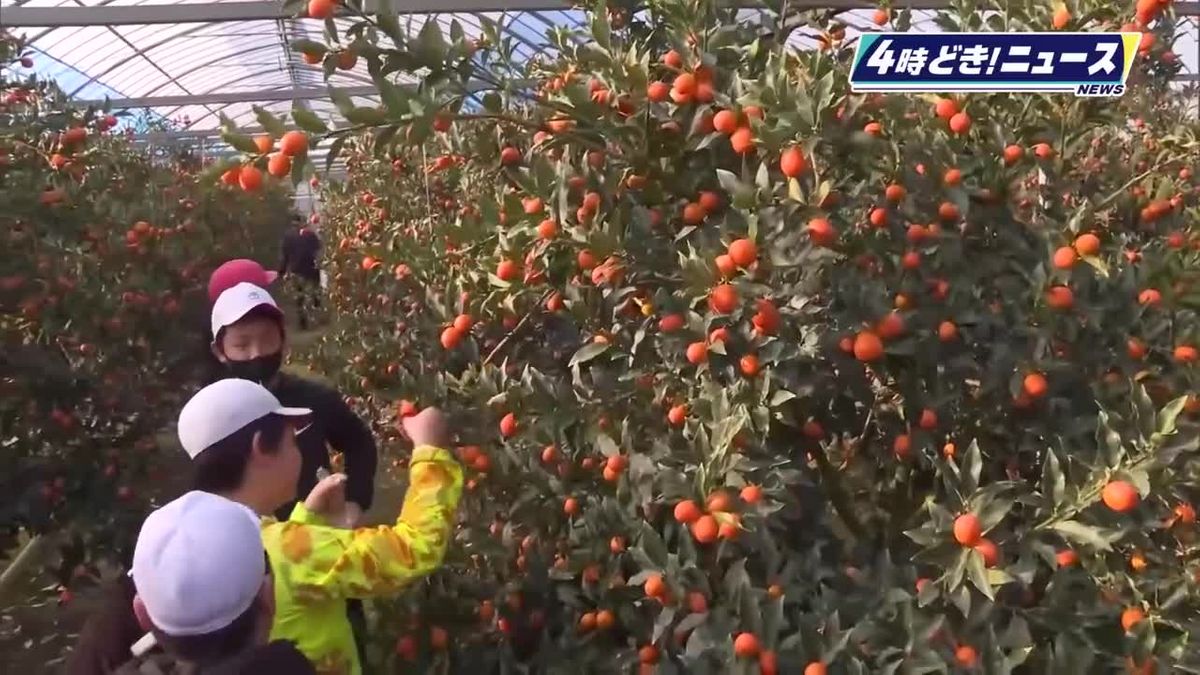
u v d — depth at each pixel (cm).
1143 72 468
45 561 410
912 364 213
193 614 124
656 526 211
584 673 205
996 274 223
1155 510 183
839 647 167
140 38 1316
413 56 214
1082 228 226
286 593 166
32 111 430
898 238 215
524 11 821
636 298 237
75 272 430
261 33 1434
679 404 221
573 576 218
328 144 265
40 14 860
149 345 492
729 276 189
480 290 286
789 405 205
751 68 242
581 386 234
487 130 279
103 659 140
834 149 207
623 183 237
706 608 185
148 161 854
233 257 920
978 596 182
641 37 281
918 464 228
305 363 780
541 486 226
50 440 386
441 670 212
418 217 510
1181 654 178
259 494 173
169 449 566
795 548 212
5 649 378
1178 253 241
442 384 233
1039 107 255
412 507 182
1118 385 213
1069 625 185
